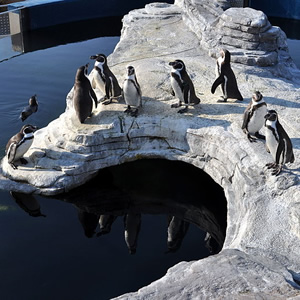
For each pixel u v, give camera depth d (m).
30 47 21.73
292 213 8.66
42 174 11.39
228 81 12.04
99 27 24.67
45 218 10.84
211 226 10.87
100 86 12.20
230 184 10.84
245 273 7.15
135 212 11.30
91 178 11.88
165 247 10.09
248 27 15.11
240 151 10.52
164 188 11.78
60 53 21.02
